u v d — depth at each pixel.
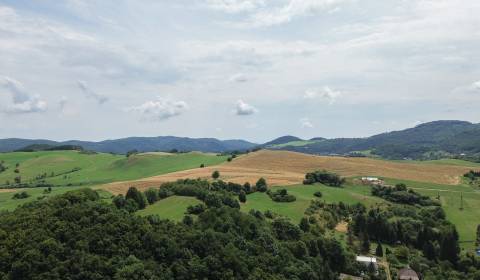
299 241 144.38
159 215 146.62
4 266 104.75
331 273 141.50
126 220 123.56
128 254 114.00
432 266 163.12
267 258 129.75
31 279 102.06
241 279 117.19
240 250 126.88
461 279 154.38
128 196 158.00
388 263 160.88
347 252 156.12
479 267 160.88
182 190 169.75
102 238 114.19
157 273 111.00
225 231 134.38
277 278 122.38
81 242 111.12
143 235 120.88
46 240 109.06
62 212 121.69
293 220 167.75
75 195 132.38
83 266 105.88
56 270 103.62
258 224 146.38
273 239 140.50
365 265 151.62
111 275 106.94
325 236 164.38
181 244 121.06
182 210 151.25
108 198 161.00
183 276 113.38
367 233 176.38
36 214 121.00
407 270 149.00
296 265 133.25
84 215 120.94
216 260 117.94
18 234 111.81
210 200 158.62
